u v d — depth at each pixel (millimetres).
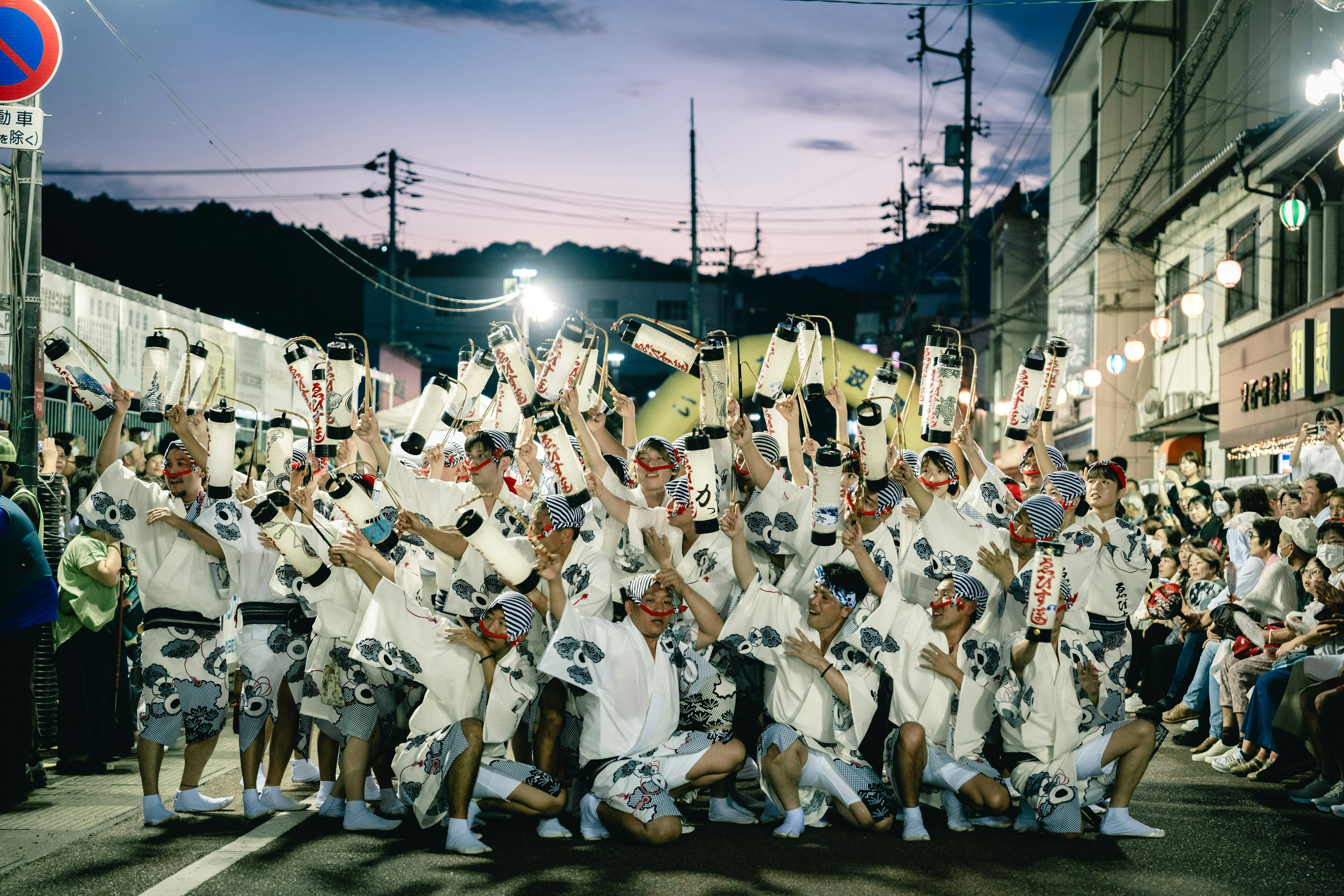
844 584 5750
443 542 5633
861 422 5840
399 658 5336
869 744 6043
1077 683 5820
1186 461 12227
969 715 5711
